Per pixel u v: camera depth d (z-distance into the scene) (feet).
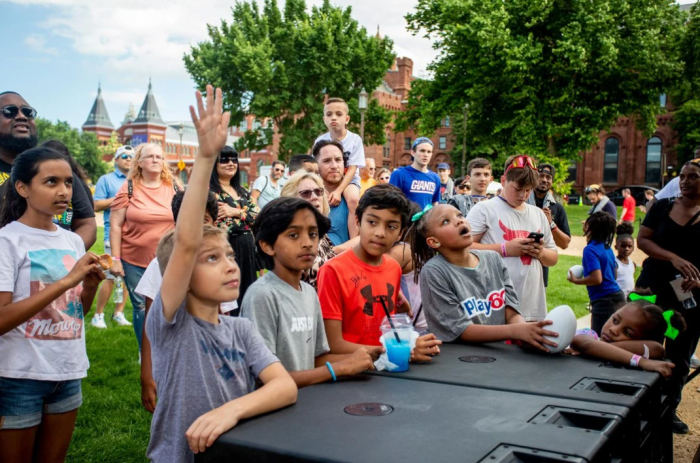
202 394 6.06
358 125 123.03
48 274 8.39
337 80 116.37
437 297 9.08
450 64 92.79
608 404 5.50
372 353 7.10
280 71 113.60
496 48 82.64
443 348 8.38
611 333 9.33
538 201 19.17
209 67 116.57
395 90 237.45
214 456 4.72
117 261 15.43
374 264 9.27
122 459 10.92
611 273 16.46
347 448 4.36
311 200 12.16
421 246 10.36
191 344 6.13
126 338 19.67
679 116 145.89
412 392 5.98
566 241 17.12
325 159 15.03
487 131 98.63
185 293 5.91
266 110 115.44
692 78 87.35
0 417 7.97
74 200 11.44
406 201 9.02
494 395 5.83
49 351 8.30
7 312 7.52
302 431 4.78
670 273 14.38
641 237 14.76
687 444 12.32
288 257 7.39
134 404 13.66
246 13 119.96
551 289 32.14
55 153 8.58
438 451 4.26
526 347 8.35
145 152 15.52
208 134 5.65
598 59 79.87
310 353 7.68
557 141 92.84
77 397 8.86
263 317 7.14
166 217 15.46
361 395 5.87
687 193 13.78
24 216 8.60
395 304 9.37
